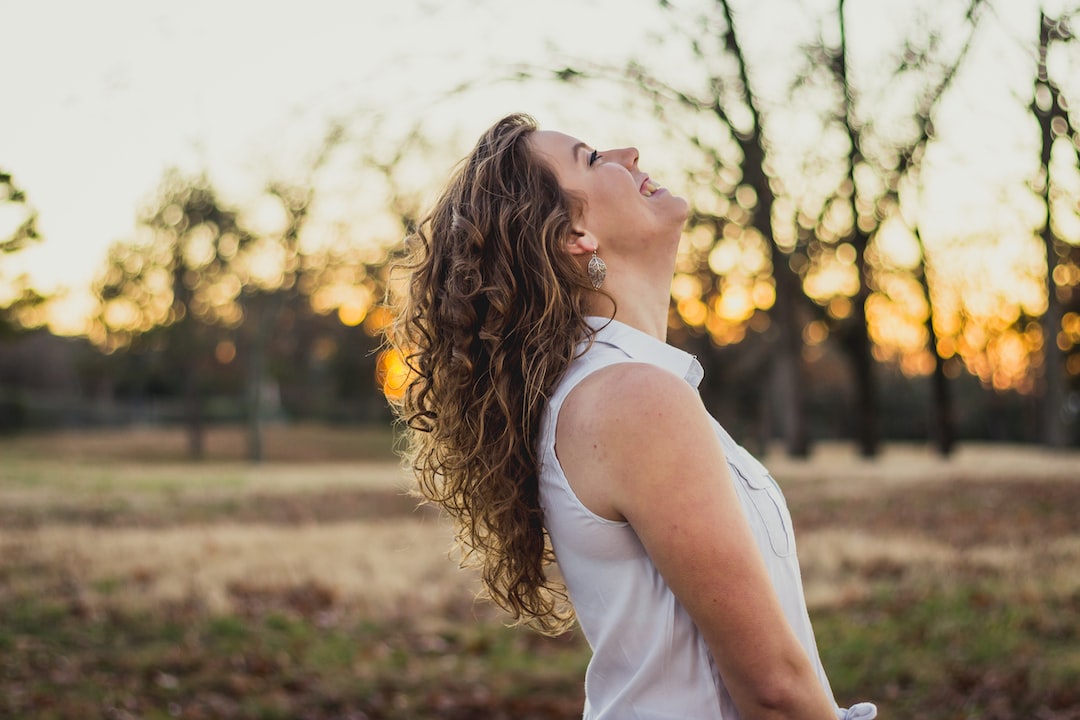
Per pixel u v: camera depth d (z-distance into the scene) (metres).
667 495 1.12
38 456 34.09
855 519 11.40
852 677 5.79
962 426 46.50
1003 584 7.18
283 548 9.86
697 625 1.14
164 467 26.31
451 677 6.22
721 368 31.66
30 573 8.40
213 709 5.52
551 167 1.41
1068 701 5.11
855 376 24.30
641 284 1.41
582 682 6.14
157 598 7.47
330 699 5.77
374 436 47.28
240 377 41.41
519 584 1.47
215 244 28.59
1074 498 11.92
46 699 5.45
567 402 1.24
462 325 1.41
